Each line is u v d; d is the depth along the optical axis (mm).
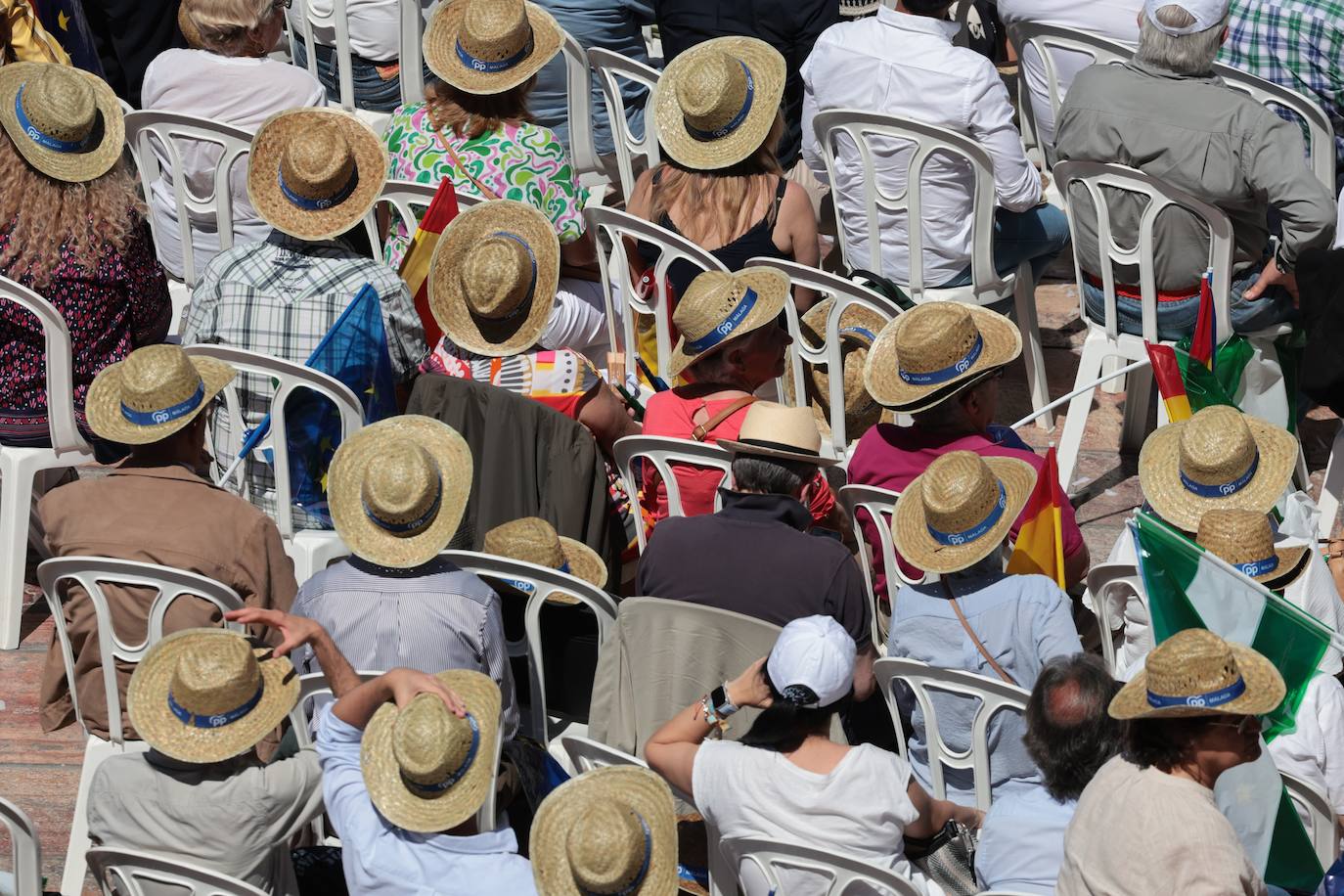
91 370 18938
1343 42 20609
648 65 27000
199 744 13062
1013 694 13875
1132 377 21219
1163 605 14078
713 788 13055
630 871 11719
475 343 18172
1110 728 12531
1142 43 19344
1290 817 13445
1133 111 19281
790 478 15383
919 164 20344
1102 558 19812
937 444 16688
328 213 17703
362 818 12703
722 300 17359
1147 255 19547
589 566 16906
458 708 12719
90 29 26719
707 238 20078
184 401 15500
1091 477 21422
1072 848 11719
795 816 12742
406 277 19109
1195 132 18922
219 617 15273
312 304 17516
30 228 18406
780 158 25672
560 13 25641
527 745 15328
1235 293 19859
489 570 15320
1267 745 13539
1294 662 13586
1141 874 11188
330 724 13141
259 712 13273
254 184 17844
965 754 14547
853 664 12898
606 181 25453
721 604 14992
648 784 12328
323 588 14641
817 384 20188
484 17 20062
